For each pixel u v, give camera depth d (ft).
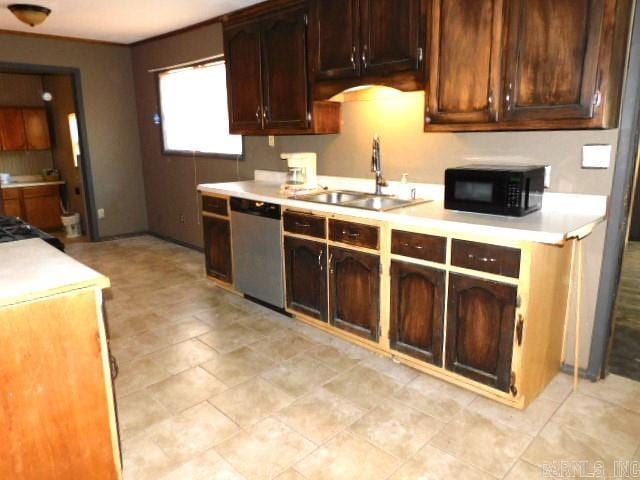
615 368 8.43
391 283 8.11
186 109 16.46
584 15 6.24
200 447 6.44
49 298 4.59
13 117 19.80
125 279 13.82
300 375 8.32
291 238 9.94
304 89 10.25
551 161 7.91
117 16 13.38
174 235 18.24
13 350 4.47
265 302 11.43
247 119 11.87
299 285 10.05
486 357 7.07
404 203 8.98
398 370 8.45
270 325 10.48
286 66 10.51
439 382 8.04
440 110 7.92
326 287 9.37
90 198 18.03
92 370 4.99
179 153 16.96
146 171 19.02
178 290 12.85
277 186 12.28
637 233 17.61
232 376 8.30
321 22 9.52
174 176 17.53
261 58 11.04
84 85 17.20
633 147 7.09
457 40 7.49
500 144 8.49
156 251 17.06
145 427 6.87
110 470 5.32
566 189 7.82
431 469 5.98
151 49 16.93
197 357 9.02
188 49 15.23
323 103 10.53
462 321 7.24
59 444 4.90
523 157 8.24
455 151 9.14
